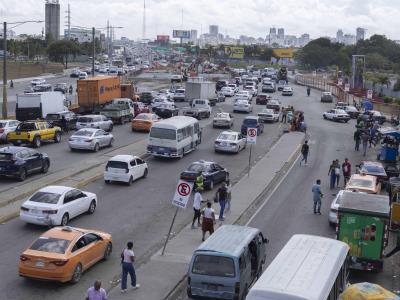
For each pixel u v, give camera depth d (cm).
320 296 1230
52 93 5269
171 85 11281
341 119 6994
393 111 8419
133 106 6147
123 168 3262
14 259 2023
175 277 1902
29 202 2373
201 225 2522
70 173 3428
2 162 3147
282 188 3409
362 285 1426
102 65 17288
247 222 2647
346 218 1961
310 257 1438
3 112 5238
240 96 8669
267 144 4997
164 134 4028
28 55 17750
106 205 2834
